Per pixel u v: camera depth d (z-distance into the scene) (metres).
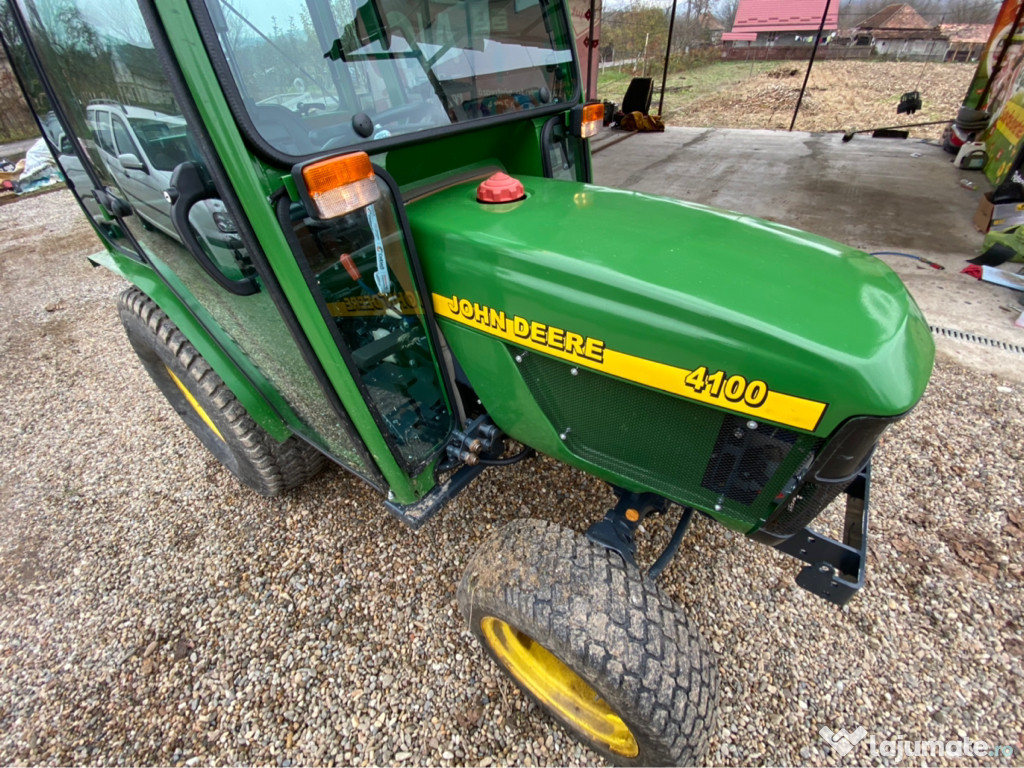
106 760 1.54
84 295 4.44
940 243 4.14
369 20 1.26
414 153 1.41
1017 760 1.43
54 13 1.42
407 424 1.52
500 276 1.24
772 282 1.07
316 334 1.22
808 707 1.56
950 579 1.85
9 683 1.74
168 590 1.99
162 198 1.51
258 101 1.07
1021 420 2.46
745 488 1.22
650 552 1.98
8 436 2.84
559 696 1.45
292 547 2.11
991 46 6.06
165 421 2.88
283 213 1.05
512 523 1.42
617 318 1.11
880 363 0.92
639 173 6.30
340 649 1.76
